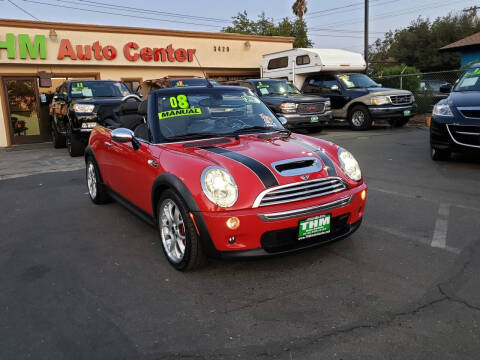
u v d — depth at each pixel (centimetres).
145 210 378
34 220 482
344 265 325
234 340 234
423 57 3017
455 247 352
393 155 786
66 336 244
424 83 1573
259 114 415
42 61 1403
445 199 492
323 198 303
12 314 272
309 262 333
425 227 402
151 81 1348
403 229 399
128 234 420
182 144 352
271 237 294
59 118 1077
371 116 1191
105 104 934
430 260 328
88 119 920
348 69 1410
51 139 1473
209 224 284
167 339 238
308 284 297
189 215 297
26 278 326
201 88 414
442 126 659
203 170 294
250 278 310
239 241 286
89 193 554
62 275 329
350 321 248
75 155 982
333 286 292
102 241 403
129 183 404
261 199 282
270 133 386
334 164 325
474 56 2158
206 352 224
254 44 1905
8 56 1336
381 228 404
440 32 2939
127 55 1558
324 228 304
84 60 1478
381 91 1212
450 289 281
